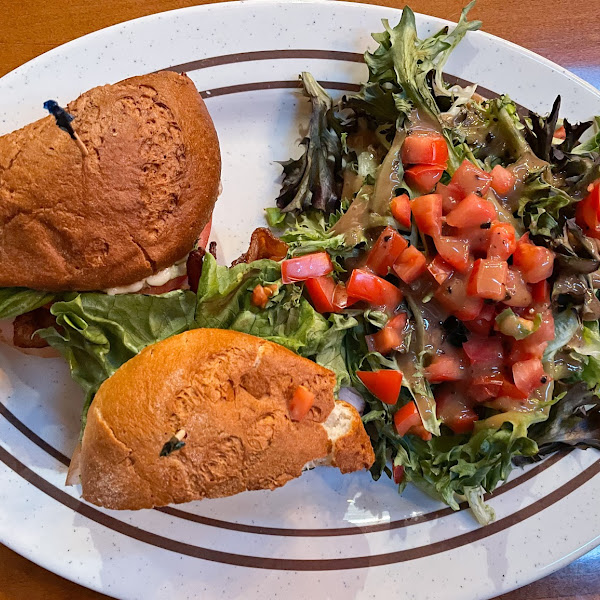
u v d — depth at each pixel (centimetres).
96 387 29
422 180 31
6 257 27
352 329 31
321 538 32
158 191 28
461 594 31
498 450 30
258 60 34
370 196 31
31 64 32
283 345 28
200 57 34
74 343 28
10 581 31
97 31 33
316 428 26
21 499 30
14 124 32
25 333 30
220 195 35
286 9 34
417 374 30
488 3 37
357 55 35
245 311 29
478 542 32
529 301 30
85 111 28
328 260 30
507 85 36
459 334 30
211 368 25
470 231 29
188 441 24
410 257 29
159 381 25
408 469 31
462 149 32
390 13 35
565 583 34
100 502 25
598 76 37
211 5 34
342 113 35
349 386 30
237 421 25
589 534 33
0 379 31
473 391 30
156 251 28
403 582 31
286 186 34
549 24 37
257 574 31
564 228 31
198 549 31
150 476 24
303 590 31
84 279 28
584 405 32
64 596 31
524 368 29
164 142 28
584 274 30
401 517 32
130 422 25
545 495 33
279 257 30
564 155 32
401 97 32
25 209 27
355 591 31
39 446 31
